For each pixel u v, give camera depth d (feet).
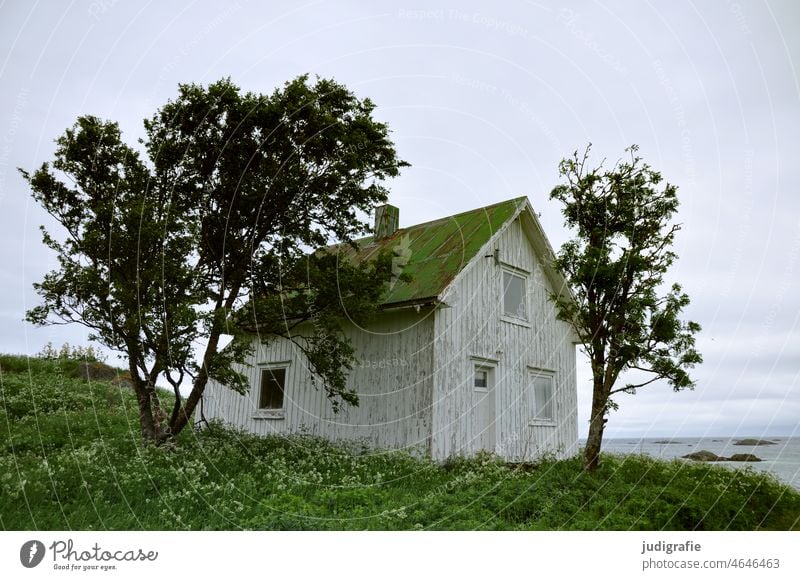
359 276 36.42
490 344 44.86
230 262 37.09
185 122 34.12
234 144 34.47
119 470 25.40
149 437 33.50
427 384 39.27
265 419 51.49
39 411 42.27
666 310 32.50
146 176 34.58
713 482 31.71
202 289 35.53
